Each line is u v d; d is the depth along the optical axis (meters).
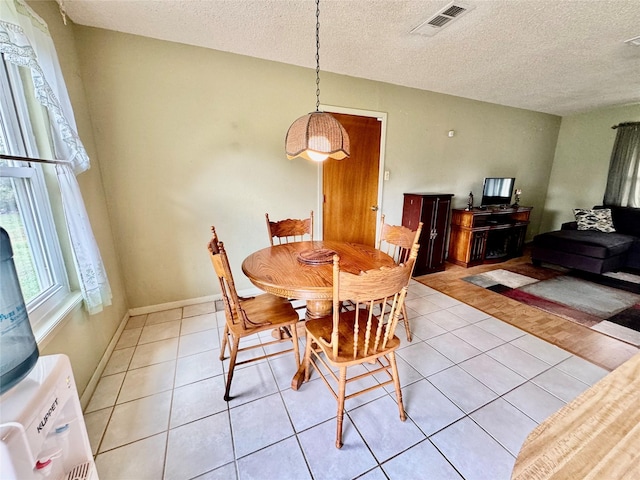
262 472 1.17
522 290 3.11
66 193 1.45
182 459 1.22
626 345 2.07
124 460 1.21
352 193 3.32
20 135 1.33
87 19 1.93
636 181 4.18
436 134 3.76
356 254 1.91
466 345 2.06
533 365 1.84
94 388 1.62
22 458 0.61
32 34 1.29
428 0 1.70
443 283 3.32
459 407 1.50
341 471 1.17
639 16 1.88
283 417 1.44
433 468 1.18
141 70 2.21
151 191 2.40
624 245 3.52
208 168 2.55
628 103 4.16
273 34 2.13
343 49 2.37
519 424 1.40
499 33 2.10
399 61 2.62
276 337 2.14
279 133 2.77
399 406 1.41
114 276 2.23
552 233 3.90
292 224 2.44
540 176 5.10
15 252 1.25
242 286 2.90
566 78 3.09
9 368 0.69
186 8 1.80
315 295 1.37
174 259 2.58
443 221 3.63
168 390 1.62
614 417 0.62
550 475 0.50
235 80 2.51
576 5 1.76
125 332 2.23
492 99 3.95
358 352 1.31
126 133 2.24
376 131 3.31
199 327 2.31
